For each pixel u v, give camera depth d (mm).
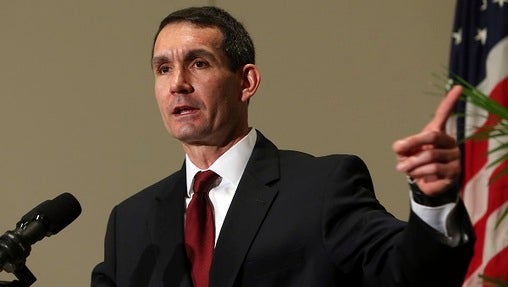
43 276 11422
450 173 3941
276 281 5059
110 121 11586
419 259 4309
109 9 11727
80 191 11516
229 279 5090
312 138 11367
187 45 5414
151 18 11672
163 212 5605
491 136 4602
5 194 11531
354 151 11266
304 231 5109
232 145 5590
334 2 11461
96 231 11438
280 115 11445
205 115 5406
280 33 11539
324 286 4992
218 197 5492
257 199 5320
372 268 4730
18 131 11625
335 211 5082
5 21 11805
